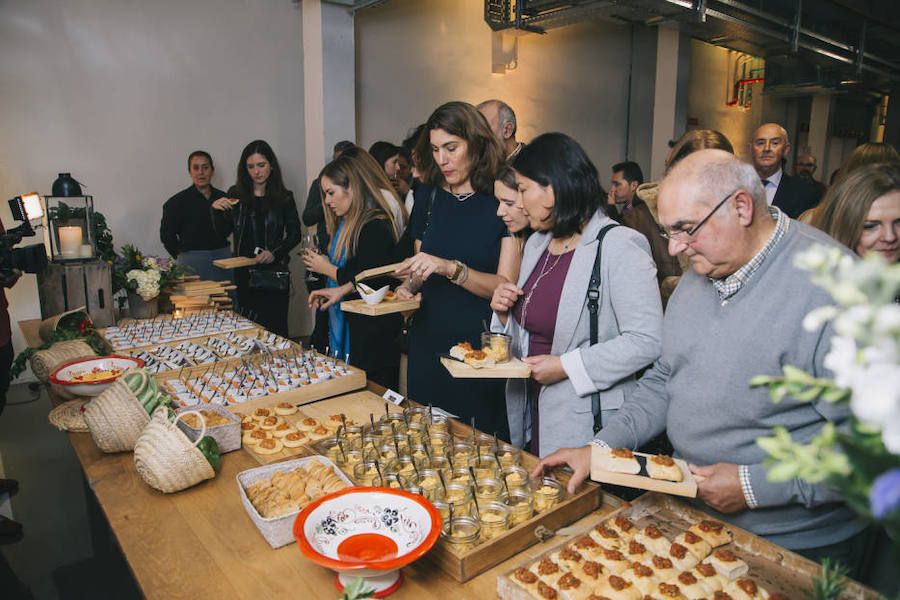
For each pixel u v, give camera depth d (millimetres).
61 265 3121
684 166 1241
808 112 11398
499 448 1704
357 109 6156
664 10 5707
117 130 4996
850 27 7590
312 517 1213
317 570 1245
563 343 1819
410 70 6473
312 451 1697
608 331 1752
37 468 3557
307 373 2385
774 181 3574
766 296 1238
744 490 1268
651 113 8797
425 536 1179
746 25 6285
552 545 1348
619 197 5230
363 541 1239
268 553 1304
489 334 1928
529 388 2127
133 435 1767
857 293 476
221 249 4844
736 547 1311
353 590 1026
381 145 4422
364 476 1539
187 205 4723
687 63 7977
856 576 1335
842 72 8555
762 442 557
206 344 2941
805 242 1223
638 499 1478
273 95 5742
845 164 2109
